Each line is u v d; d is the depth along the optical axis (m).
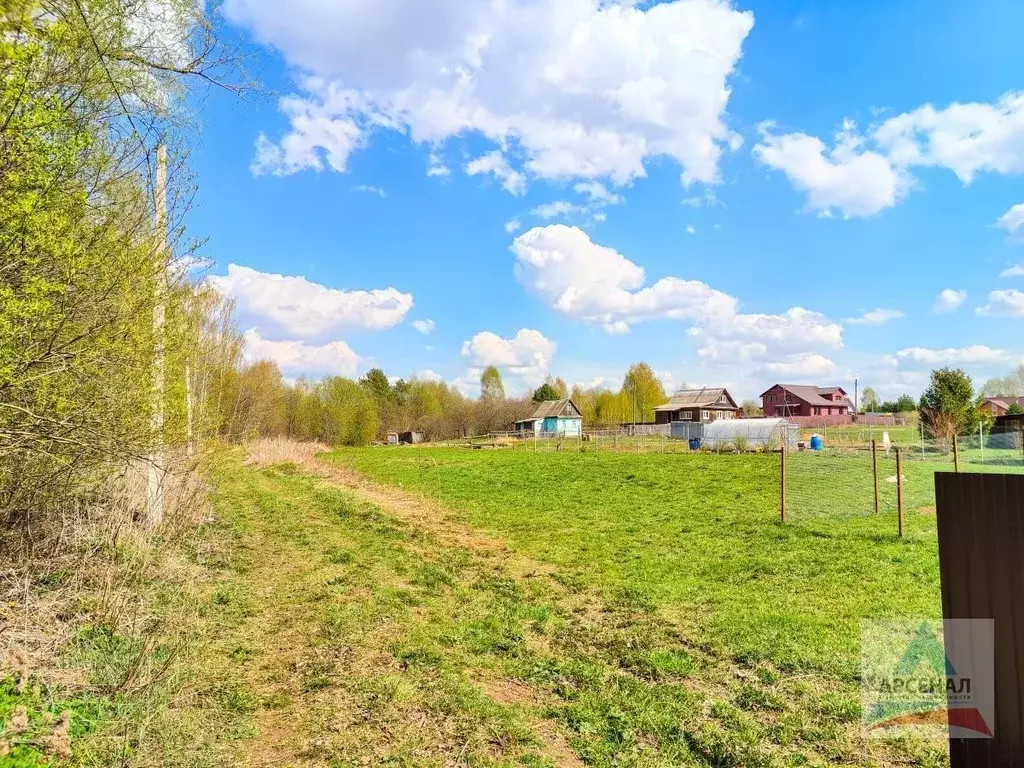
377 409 68.44
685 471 22.00
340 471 24.30
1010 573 2.36
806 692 4.80
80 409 5.67
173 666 4.85
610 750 4.02
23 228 4.70
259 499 16.56
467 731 4.23
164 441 7.28
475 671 5.39
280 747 3.97
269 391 39.81
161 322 6.77
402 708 4.55
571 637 6.29
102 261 5.74
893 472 19.20
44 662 4.51
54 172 5.07
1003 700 2.37
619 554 10.18
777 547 10.09
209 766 3.64
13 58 4.08
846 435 40.53
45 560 6.13
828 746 3.98
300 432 55.00
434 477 23.80
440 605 7.40
